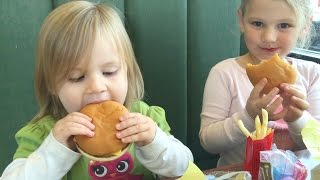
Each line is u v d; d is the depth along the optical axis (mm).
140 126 757
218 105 1214
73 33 816
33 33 1141
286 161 736
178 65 1328
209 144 1177
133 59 946
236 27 1400
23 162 827
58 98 904
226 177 746
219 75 1244
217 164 1370
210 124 1188
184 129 1389
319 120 1229
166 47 1300
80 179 934
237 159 1188
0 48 1117
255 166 774
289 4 1127
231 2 1375
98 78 800
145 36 1262
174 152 863
